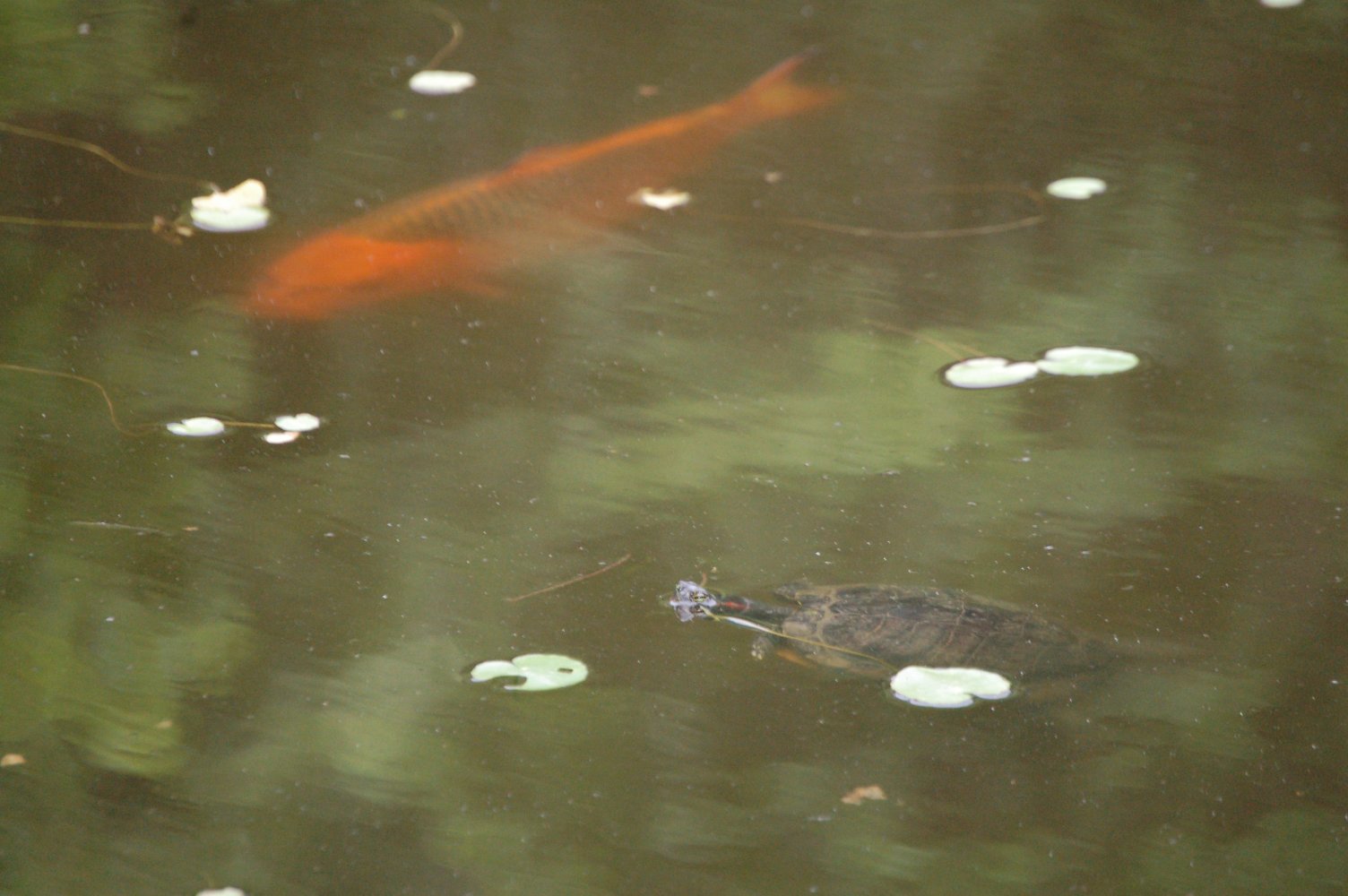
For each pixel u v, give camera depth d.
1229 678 4.10
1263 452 4.37
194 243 4.64
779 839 3.97
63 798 4.00
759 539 4.24
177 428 4.34
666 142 4.97
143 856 3.96
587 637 4.13
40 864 3.96
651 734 4.05
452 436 4.36
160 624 4.13
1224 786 4.01
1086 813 4.00
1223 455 4.36
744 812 3.99
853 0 6.21
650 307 4.59
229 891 3.94
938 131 5.04
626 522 4.26
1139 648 4.12
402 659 4.11
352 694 4.08
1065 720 4.06
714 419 4.40
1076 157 4.97
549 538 4.23
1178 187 4.89
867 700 4.08
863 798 4.01
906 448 4.37
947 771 4.03
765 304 4.61
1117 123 5.07
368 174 4.83
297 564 4.20
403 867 3.96
